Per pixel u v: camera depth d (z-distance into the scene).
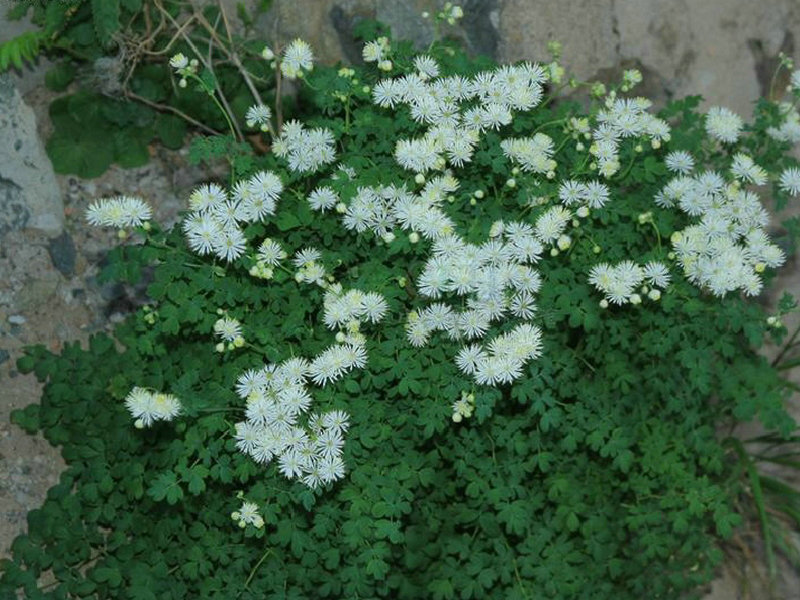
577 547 0.39
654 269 0.35
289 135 0.36
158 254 0.35
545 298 0.35
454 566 0.36
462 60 0.38
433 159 0.35
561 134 0.39
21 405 0.40
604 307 0.36
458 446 0.36
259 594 0.35
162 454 0.36
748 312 0.37
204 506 0.37
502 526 0.38
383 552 0.34
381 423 0.35
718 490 0.38
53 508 0.38
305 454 0.33
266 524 0.36
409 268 0.36
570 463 0.38
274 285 0.36
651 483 0.38
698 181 0.37
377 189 0.35
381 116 0.38
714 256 0.36
